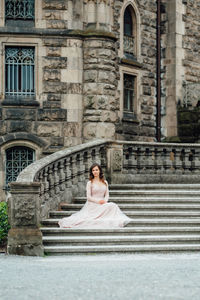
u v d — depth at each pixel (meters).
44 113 22.91
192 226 15.22
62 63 23.11
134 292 7.87
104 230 14.38
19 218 13.25
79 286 8.37
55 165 16.66
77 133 23.08
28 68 23.23
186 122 28.17
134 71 26.48
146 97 27.28
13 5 23.14
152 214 15.88
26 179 13.94
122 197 17.34
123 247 13.48
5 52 23.11
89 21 23.34
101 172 15.58
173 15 28.45
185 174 20.83
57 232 14.25
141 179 19.72
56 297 7.58
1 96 22.83
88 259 12.27
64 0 23.16
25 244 13.12
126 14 26.56
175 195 17.56
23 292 8.00
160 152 20.38
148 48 27.53
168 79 28.55
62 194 17.05
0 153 22.59
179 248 13.66
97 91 23.11
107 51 23.34
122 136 25.36
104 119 23.17
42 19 23.06
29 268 10.50
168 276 9.28
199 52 29.52
